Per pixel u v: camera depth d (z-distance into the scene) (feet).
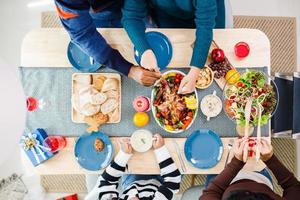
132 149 4.48
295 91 4.77
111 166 4.44
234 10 6.81
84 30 3.96
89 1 3.86
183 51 4.56
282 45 6.76
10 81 2.59
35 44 4.62
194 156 4.48
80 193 6.81
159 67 4.55
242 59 4.55
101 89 4.54
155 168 4.50
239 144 4.00
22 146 4.55
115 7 4.59
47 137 4.52
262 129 4.46
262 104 4.16
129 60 4.58
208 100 4.46
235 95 4.19
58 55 4.61
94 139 4.53
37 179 6.82
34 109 4.61
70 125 4.58
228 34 4.55
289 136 4.85
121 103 4.54
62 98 4.59
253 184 3.72
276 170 4.04
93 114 4.50
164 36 4.55
